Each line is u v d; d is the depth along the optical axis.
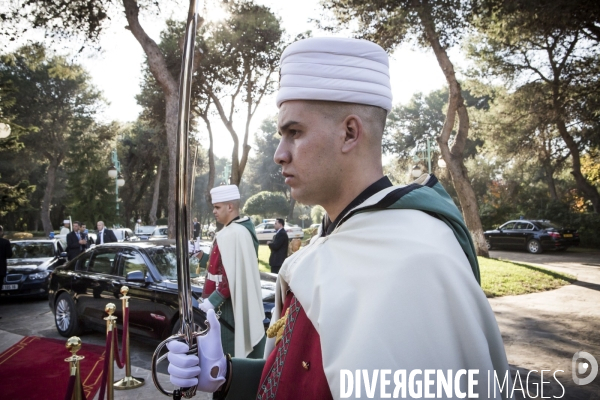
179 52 17.38
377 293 0.79
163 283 5.99
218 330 1.11
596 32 16.47
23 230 46.47
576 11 15.24
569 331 7.04
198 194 43.12
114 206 24.05
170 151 13.54
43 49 14.75
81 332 7.18
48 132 33.50
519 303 9.27
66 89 33.34
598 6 14.70
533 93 22.58
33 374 5.25
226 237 4.16
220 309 4.16
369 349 0.74
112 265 6.78
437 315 0.75
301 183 1.02
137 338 6.16
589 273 13.76
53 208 47.88
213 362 1.07
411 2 15.36
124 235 22.66
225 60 18.80
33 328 7.96
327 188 1.02
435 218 0.90
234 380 1.17
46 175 42.34
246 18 17.20
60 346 6.50
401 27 15.36
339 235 0.95
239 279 4.07
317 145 1.00
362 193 1.00
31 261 11.09
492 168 34.81
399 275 0.78
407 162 47.03
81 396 2.47
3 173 34.97
